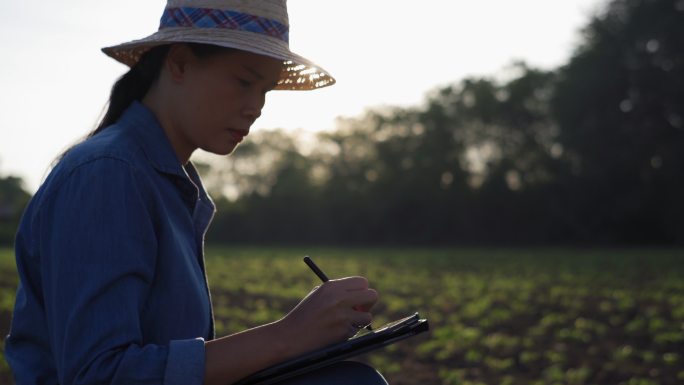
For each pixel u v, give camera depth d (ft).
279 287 59.62
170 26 6.05
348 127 202.59
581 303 46.14
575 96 144.25
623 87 142.31
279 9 6.09
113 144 5.70
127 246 5.33
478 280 63.72
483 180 174.19
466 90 183.93
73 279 5.17
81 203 5.33
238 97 6.01
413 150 185.47
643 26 140.26
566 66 150.61
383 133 194.90
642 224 149.28
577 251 128.06
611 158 141.28
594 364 28.17
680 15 138.92
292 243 190.29
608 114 143.02
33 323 5.83
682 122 139.03
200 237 6.70
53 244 5.31
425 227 175.52
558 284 60.29
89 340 5.03
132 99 6.43
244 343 5.30
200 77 5.97
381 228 181.78
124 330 5.11
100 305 5.13
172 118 6.20
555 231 159.63
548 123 173.88
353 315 5.57
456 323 38.27
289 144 219.41
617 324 38.17
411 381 25.35
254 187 222.07
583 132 143.33
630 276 67.51
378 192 181.06
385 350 30.63
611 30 145.59
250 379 5.48
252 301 50.31
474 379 26.08
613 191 147.23
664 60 140.26
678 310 39.22
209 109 5.99
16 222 197.88
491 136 183.93
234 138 6.17
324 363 5.45
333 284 5.64
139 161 5.79
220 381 5.22
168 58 6.08
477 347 31.89
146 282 5.51
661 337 32.01
